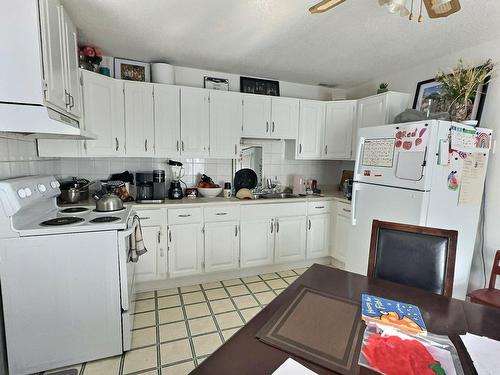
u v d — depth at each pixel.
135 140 2.62
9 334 1.53
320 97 3.67
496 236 2.21
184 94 2.75
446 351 0.82
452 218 2.08
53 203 2.11
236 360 0.77
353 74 3.15
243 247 2.90
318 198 3.19
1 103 1.29
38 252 1.53
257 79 3.27
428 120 1.91
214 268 2.80
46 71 1.38
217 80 3.10
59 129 1.38
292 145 3.40
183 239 2.65
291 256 3.13
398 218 2.09
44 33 1.36
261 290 2.69
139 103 2.61
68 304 1.61
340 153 3.33
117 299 1.71
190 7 1.79
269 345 0.84
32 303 1.55
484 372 0.74
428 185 1.92
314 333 0.89
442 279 1.31
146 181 2.77
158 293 2.60
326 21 1.95
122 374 1.61
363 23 1.98
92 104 2.31
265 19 1.94
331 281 1.29
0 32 1.26
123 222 1.70
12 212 1.47
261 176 3.44
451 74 2.34
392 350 0.82
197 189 3.05
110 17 1.92
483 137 2.13
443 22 1.95
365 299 1.11
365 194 2.38
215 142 2.91
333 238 3.25
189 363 1.71
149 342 1.90
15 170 1.82
